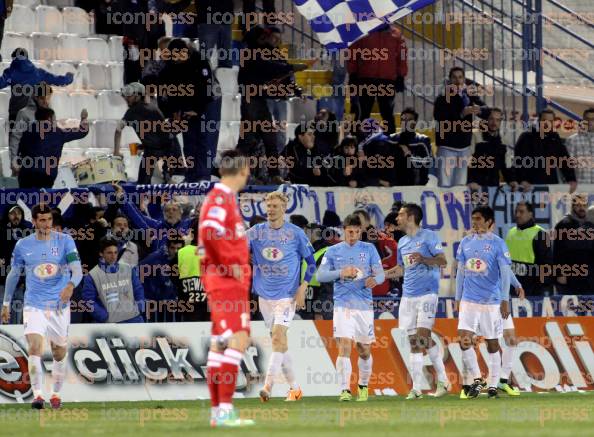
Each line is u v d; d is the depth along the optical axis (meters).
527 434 27.91
